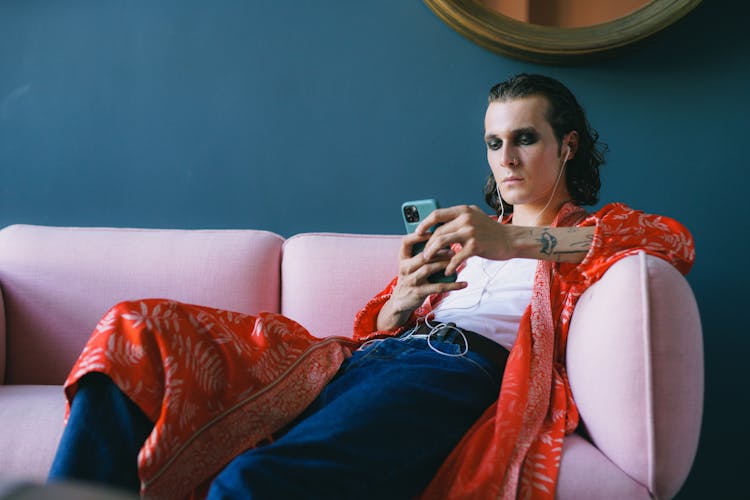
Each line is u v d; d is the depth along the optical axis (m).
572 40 1.86
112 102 2.01
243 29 1.99
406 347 1.26
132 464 0.97
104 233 1.78
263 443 1.12
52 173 2.01
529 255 1.20
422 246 1.27
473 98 1.95
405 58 1.97
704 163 1.88
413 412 1.06
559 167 1.42
